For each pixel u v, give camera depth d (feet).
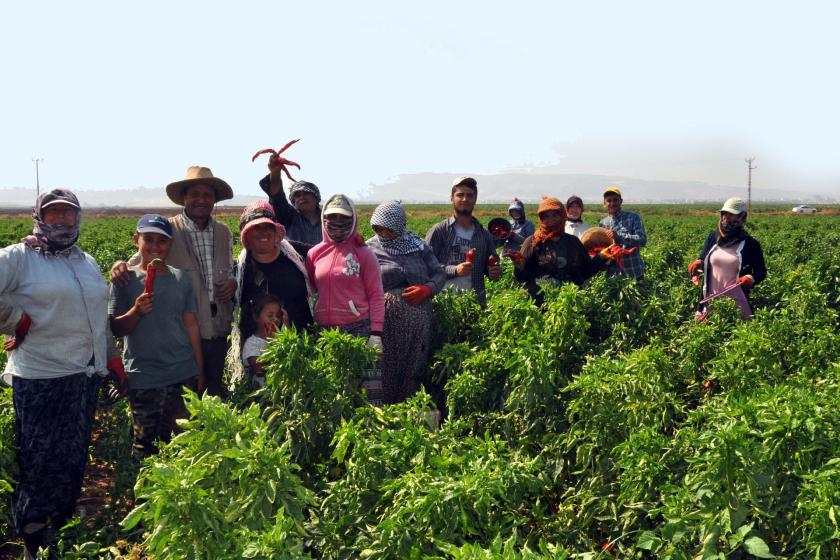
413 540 12.09
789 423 12.97
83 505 19.39
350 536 13.78
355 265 21.34
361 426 16.80
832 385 15.78
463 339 24.94
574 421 17.95
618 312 23.02
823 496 11.66
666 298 30.89
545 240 25.54
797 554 11.76
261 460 12.49
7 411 17.52
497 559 10.02
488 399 20.21
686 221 188.96
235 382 20.51
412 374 23.11
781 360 20.58
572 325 20.79
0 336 20.59
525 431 18.40
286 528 11.32
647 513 14.23
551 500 17.17
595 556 13.61
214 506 11.62
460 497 12.43
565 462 17.24
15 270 15.98
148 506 11.53
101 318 17.19
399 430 15.38
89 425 17.22
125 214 416.46
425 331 22.98
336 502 14.37
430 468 13.74
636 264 35.50
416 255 23.17
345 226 21.12
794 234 98.99
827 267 32.14
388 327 22.63
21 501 16.22
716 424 13.28
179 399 19.34
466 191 26.76
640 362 17.69
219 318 22.22
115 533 15.84
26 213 419.13
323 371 17.33
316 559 13.78
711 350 20.43
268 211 21.22
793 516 12.37
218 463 12.78
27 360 16.21
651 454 14.51
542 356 18.28
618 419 16.51
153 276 18.11
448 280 27.27
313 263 21.84
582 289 25.12
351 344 18.02
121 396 19.01
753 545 11.68
